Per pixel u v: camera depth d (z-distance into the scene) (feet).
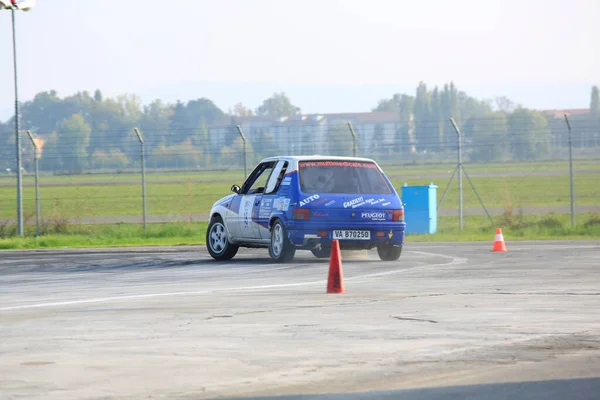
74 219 397.80
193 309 105.50
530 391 61.52
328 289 121.60
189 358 74.43
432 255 191.42
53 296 123.13
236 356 75.15
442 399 59.52
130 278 149.89
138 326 92.22
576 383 63.87
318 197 170.71
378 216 173.17
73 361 73.51
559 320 94.12
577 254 189.26
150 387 64.03
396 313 100.01
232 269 162.61
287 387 63.67
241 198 185.26
